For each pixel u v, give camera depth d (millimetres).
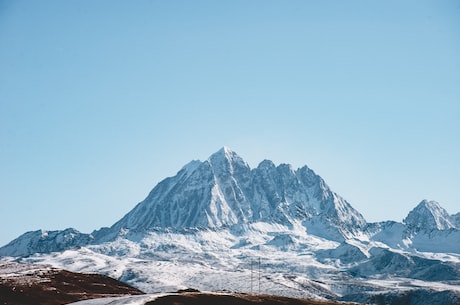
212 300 164250
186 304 157000
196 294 167500
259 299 175625
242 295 179375
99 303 152250
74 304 153375
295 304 179125
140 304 148875
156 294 164250
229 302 166125
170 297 160125
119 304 148750
